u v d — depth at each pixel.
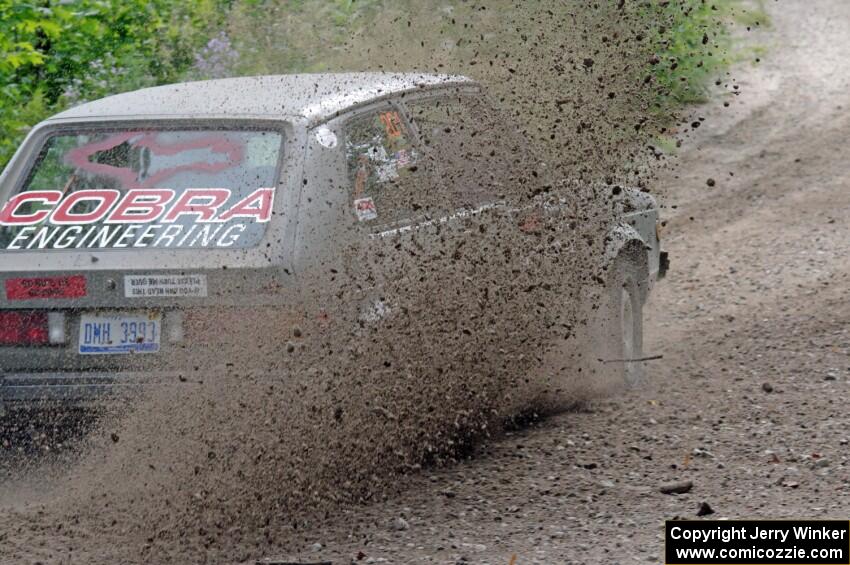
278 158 12.83
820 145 34.25
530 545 11.06
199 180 12.94
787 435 14.03
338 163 12.99
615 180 17.67
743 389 16.06
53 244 12.78
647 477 12.90
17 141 21.34
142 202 12.95
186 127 13.47
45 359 12.58
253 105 13.59
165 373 12.28
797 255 24.14
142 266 12.31
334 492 12.52
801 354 17.56
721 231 26.92
